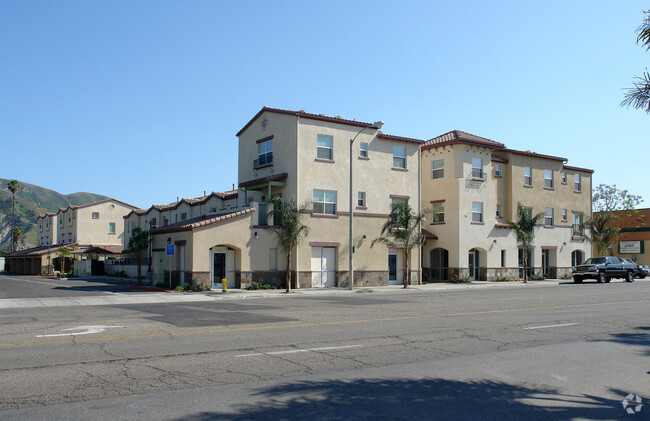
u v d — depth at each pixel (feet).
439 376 27.99
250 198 112.57
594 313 57.88
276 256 105.29
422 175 139.64
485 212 134.72
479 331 43.86
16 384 25.27
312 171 106.73
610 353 34.78
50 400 22.67
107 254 208.13
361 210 112.98
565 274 153.89
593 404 23.40
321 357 32.50
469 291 100.89
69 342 37.06
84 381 25.95
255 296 87.86
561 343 38.47
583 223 157.89
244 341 37.93
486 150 135.74
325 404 22.61
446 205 132.36
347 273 110.42
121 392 24.02
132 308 65.05
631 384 26.96
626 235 195.72
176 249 102.58
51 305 70.44
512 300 75.61
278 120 111.34
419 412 21.77
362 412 21.62
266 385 25.62
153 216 184.44
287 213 98.99
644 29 27.25
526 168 147.43
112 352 33.35
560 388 26.02
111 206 239.09
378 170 116.37
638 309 62.34
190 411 21.31
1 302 73.67
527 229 130.93
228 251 102.01
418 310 61.00
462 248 128.98
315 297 86.69
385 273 115.85
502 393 24.91
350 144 104.88
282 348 35.29
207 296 85.20
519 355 33.86
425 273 134.82
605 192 209.97
